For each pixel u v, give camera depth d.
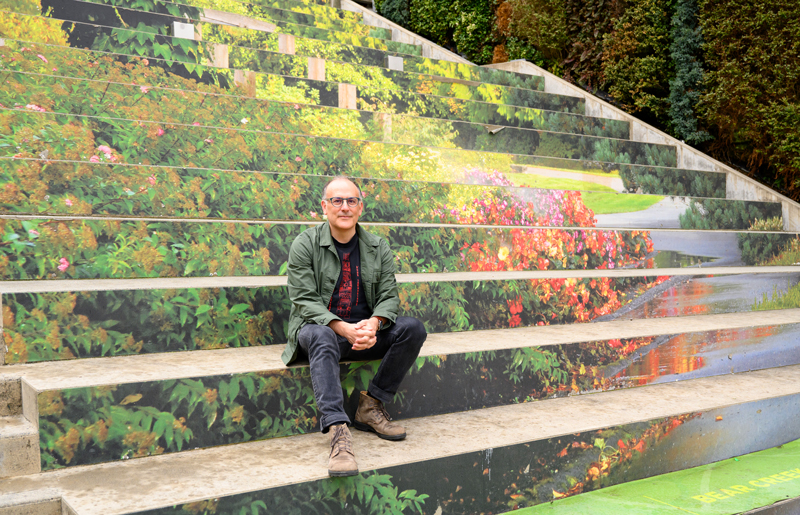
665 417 2.78
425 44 8.20
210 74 4.42
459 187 4.33
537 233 4.18
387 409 2.62
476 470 2.29
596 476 2.59
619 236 4.53
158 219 3.09
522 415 2.76
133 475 1.97
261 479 1.95
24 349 2.35
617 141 6.21
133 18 4.98
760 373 3.71
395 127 4.93
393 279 2.62
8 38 4.00
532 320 3.60
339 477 2.00
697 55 6.79
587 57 7.66
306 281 2.48
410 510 2.14
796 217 5.83
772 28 5.96
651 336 3.38
